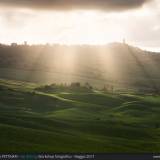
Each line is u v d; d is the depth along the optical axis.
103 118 190.88
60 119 163.62
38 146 91.81
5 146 87.25
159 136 145.12
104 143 109.38
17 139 98.00
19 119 138.62
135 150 101.69
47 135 109.56
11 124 125.69
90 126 147.75
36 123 137.00
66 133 124.44
